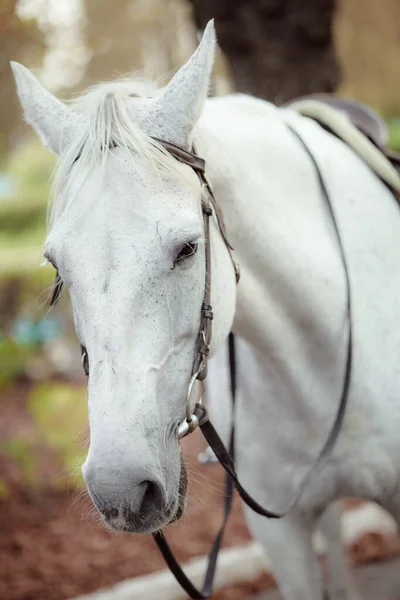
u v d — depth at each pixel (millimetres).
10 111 8367
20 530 5258
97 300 2014
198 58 2244
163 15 11562
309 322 2703
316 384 2781
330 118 3123
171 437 2162
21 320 10914
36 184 10109
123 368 1991
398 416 2799
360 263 2818
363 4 11461
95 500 1971
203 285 2199
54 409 5941
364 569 4711
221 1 6094
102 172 2100
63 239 2082
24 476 5980
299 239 2682
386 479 2846
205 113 2613
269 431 2895
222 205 2506
